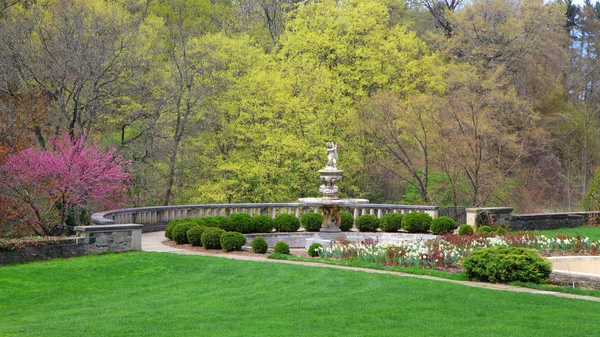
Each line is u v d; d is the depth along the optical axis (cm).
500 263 1385
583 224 2909
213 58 3819
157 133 3462
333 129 4081
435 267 1614
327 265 1650
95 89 2956
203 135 3997
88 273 1539
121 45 3073
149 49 3675
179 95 3647
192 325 1035
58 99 2759
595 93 5697
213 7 5216
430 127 3909
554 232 2647
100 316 1140
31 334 1002
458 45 4694
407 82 4306
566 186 4644
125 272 1565
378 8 4288
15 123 2194
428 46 4791
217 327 1013
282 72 4116
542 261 1395
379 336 920
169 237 2209
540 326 973
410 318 1034
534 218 2752
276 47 4369
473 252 1466
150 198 3594
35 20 2919
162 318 1098
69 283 1450
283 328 986
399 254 1681
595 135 5138
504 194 4019
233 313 1120
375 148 4153
